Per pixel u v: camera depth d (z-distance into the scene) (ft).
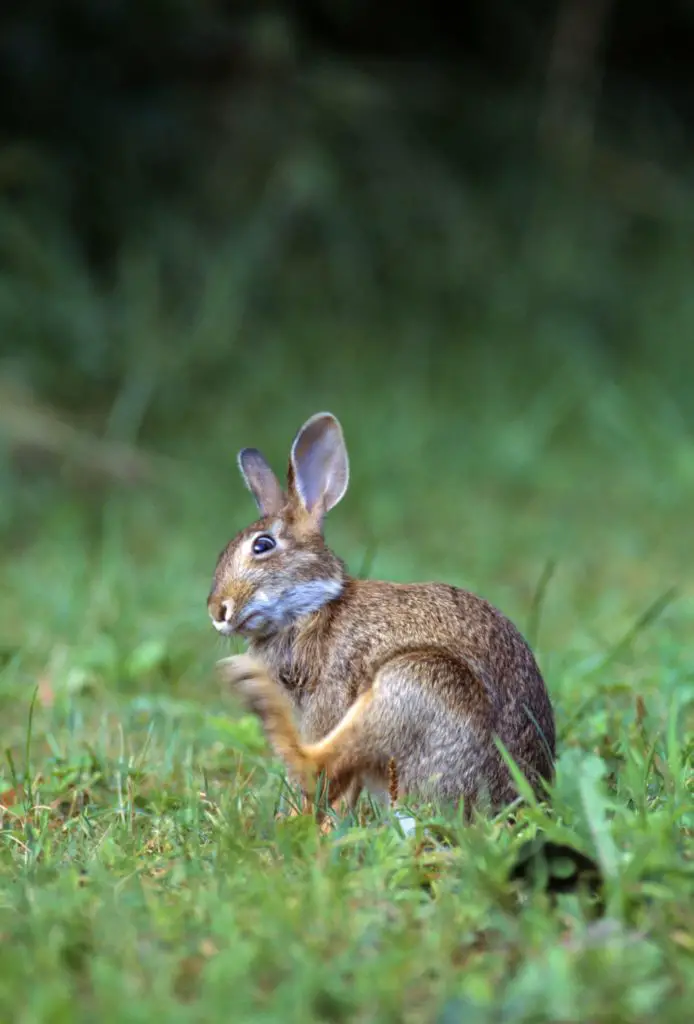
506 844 17.24
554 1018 13.47
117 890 16.69
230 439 52.60
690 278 63.21
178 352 55.98
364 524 46.68
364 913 15.69
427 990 14.21
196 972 14.66
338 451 22.65
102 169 61.72
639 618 34.99
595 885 16.44
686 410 56.08
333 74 62.44
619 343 61.05
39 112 61.72
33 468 48.73
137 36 62.08
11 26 60.70
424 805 19.27
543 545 44.29
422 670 19.79
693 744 21.50
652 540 45.09
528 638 28.32
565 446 54.54
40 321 55.83
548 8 69.51
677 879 15.76
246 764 23.35
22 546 43.96
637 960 14.23
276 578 21.31
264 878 16.47
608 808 17.95
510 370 58.39
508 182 66.03
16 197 59.57
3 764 24.56
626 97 70.13
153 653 30.40
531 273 62.08
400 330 60.44
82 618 34.22
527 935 14.99
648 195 66.28
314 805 19.61
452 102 66.80
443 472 51.34
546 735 20.77
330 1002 13.89
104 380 55.01
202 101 62.80
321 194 60.39
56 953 14.67
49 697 28.86
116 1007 13.43
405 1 69.15
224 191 61.05
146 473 49.49
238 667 20.48
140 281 57.67
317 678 21.11
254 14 63.21
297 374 57.00
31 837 19.45
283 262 61.05
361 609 21.12
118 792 21.67
